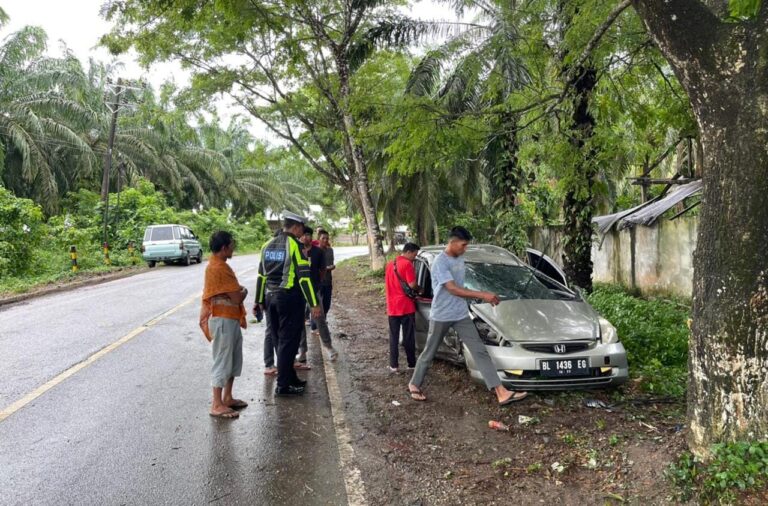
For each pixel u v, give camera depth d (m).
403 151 7.73
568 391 5.43
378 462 4.15
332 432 4.72
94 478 3.83
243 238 41.09
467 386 5.79
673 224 11.31
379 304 12.06
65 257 21.03
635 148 9.29
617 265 13.46
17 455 4.18
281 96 16.73
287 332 5.61
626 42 7.20
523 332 5.24
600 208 21.17
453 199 24.16
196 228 35.53
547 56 8.02
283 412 5.20
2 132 24.47
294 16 13.66
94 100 28.83
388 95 15.26
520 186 13.66
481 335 5.44
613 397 5.30
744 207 3.24
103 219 26.34
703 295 3.50
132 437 4.54
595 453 4.11
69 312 10.84
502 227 12.63
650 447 3.98
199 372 6.46
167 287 15.38
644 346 6.86
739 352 3.29
